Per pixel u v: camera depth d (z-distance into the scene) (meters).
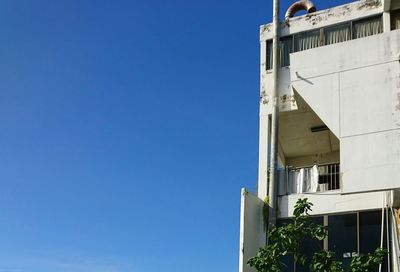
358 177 16.45
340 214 18.34
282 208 19.11
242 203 18.17
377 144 16.52
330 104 17.80
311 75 18.45
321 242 18.19
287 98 20.58
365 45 17.81
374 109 16.97
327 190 19.05
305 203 15.02
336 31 20.88
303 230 14.52
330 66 18.20
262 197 19.42
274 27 21.47
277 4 21.75
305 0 22.47
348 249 17.77
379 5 20.44
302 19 21.53
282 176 19.75
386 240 17.28
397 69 17.06
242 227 17.83
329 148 23.97
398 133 16.34
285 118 21.42
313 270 13.88
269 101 20.91
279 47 21.45
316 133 22.66
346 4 21.00
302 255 17.02
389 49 17.41
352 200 18.27
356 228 17.92
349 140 17.00
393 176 16.00
